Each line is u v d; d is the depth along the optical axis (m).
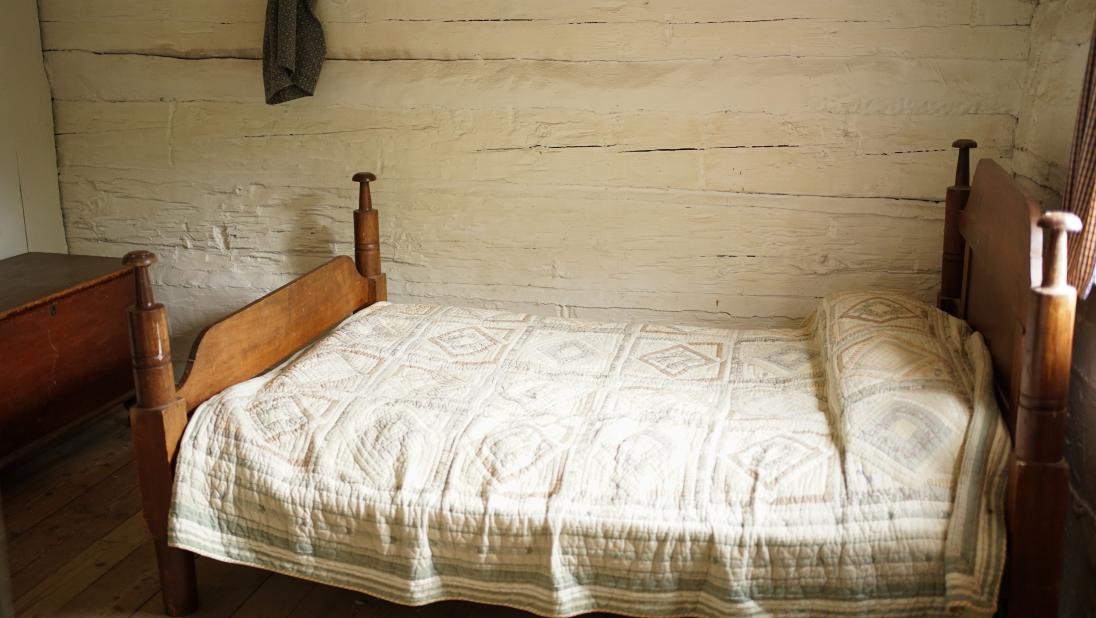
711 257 3.19
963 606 1.91
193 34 3.38
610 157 3.16
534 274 3.33
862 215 3.05
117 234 3.63
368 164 3.35
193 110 3.44
